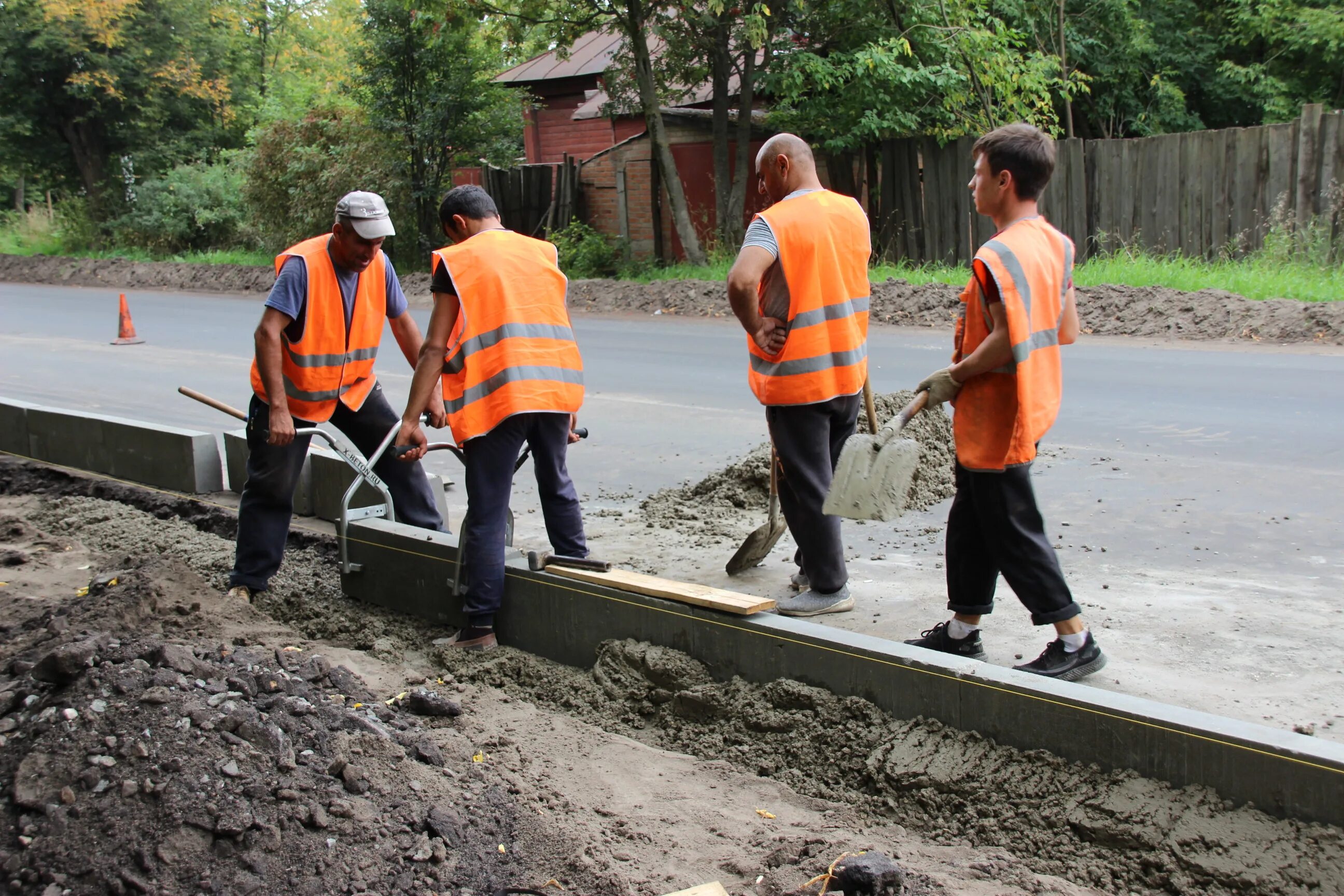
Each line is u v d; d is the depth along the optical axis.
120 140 31.08
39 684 3.31
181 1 31.20
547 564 4.64
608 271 21.06
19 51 28.92
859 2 17.19
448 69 21.53
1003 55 17.22
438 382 5.48
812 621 4.67
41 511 7.05
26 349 14.98
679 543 5.96
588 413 9.73
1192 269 14.11
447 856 2.96
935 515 6.36
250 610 4.89
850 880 2.80
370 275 5.37
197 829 2.80
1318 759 2.79
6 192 43.19
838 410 4.70
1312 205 14.38
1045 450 7.56
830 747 3.59
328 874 2.79
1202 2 21.89
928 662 3.47
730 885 2.88
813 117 18.00
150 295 22.86
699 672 4.08
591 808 3.35
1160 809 2.98
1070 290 3.88
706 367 11.84
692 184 20.67
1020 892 2.83
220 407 5.26
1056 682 3.29
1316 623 4.45
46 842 2.79
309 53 44.00
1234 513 6.00
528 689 4.42
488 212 4.89
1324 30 19.30
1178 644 4.28
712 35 17.92
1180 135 15.27
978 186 3.81
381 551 5.23
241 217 28.78
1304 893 2.70
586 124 25.78
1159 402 8.80
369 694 3.88
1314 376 9.41
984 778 3.26
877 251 18.31
